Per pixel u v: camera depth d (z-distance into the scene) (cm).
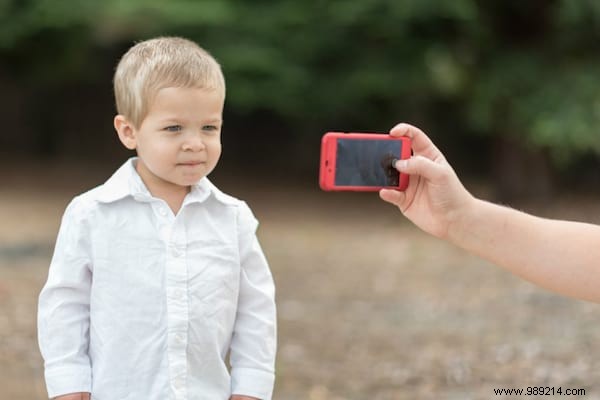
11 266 1014
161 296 300
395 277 1017
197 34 1603
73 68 1948
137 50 309
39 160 2159
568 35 1548
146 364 298
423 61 1528
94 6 1622
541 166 1631
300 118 2003
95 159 2192
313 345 719
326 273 1035
